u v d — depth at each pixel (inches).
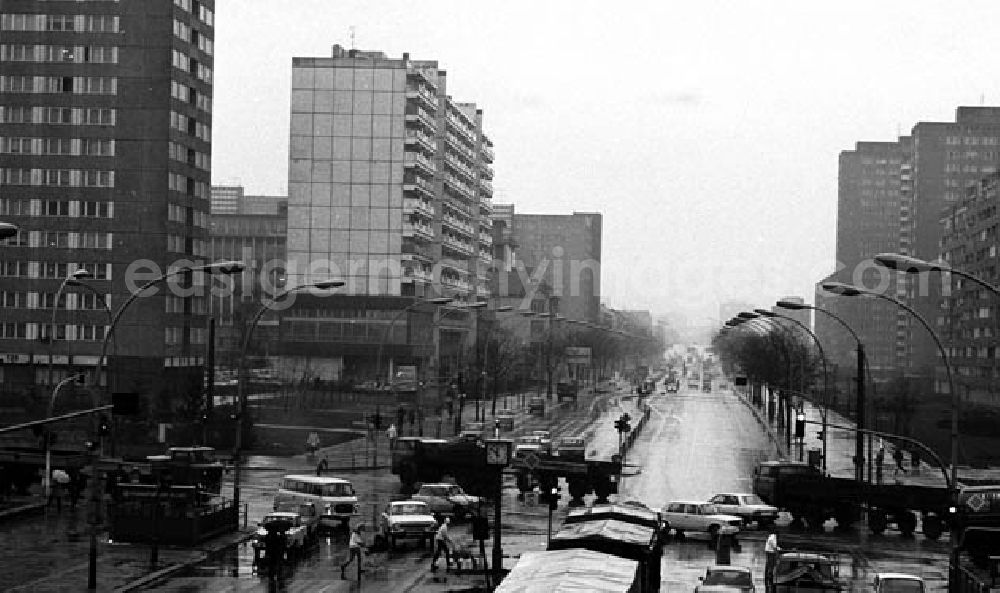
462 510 2442.2
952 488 1763.0
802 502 2442.2
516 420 5428.2
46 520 2289.6
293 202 6840.6
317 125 6825.8
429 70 7578.7
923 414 6156.5
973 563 1566.2
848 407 5787.4
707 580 1507.1
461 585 1704.0
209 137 5836.6
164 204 5393.7
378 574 1803.6
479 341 6998.0
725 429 5147.6
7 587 1635.1
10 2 5423.2
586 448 4067.4
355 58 6820.9
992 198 7322.8
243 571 1811.0
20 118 5433.1
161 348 5349.4
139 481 2527.1
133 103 5393.7
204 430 3230.8
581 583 1034.7
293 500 2274.9
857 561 2039.9
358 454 3634.4
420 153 6998.0
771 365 5703.7
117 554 1931.6
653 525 1515.7
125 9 5388.8
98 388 2178.9
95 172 5403.5
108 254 5388.8
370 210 6806.1
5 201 5428.2
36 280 5408.5
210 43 5831.7
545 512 2556.6
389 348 6737.2
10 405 4800.7
